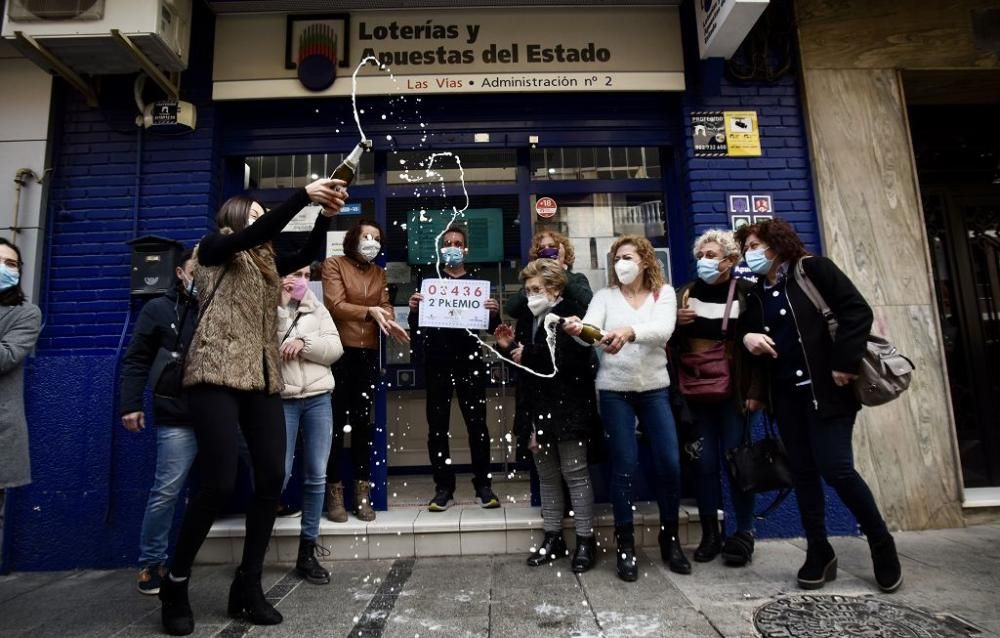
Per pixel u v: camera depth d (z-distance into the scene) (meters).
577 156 3.88
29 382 3.24
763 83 3.73
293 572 2.82
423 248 3.84
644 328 2.57
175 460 2.57
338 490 3.14
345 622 2.20
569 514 3.06
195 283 2.26
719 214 3.58
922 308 3.52
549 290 2.74
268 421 2.22
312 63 3.64
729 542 2.77
